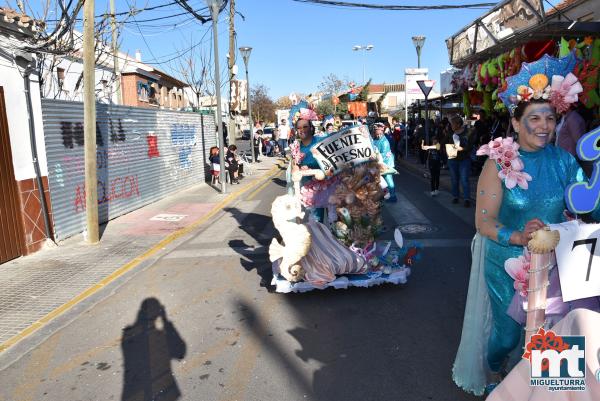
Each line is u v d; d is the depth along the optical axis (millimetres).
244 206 11969
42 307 5465
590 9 9211
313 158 5793
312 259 5242
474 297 3156
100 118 10070
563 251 2395
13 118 7453
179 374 3836
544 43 6953
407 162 20766
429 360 3867
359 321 4680
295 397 3430
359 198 5344
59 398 3598
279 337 4406
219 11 13500
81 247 8086
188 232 9141
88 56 7727
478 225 2924
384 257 5492
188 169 15641
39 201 7945
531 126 2705
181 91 42312
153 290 5879
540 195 2746
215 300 5430
